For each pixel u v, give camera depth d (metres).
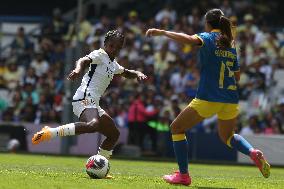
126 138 61.97
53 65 74.50
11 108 69.44
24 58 80.25
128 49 73.81
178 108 62.16
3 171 29.42
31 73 73.62
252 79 68.50
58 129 26.64
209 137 59.84
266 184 28.61
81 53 65.38
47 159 49.28
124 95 68.62
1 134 64.81
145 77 29.33
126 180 27.05
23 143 64.31
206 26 26.22
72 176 27.98
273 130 61.88
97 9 93.62
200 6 81.00
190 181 26.27
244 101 67.50
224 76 25.62
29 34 83.56
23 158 48.94
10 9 103.00
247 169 47.81
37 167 36.25
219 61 25.55
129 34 75.44
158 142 61.31
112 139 28.70
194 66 68.69
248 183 29.03
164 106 64.81
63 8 101.12
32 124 64.44
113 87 69.25
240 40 71.56
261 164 25.28
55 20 84.12
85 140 62.12
